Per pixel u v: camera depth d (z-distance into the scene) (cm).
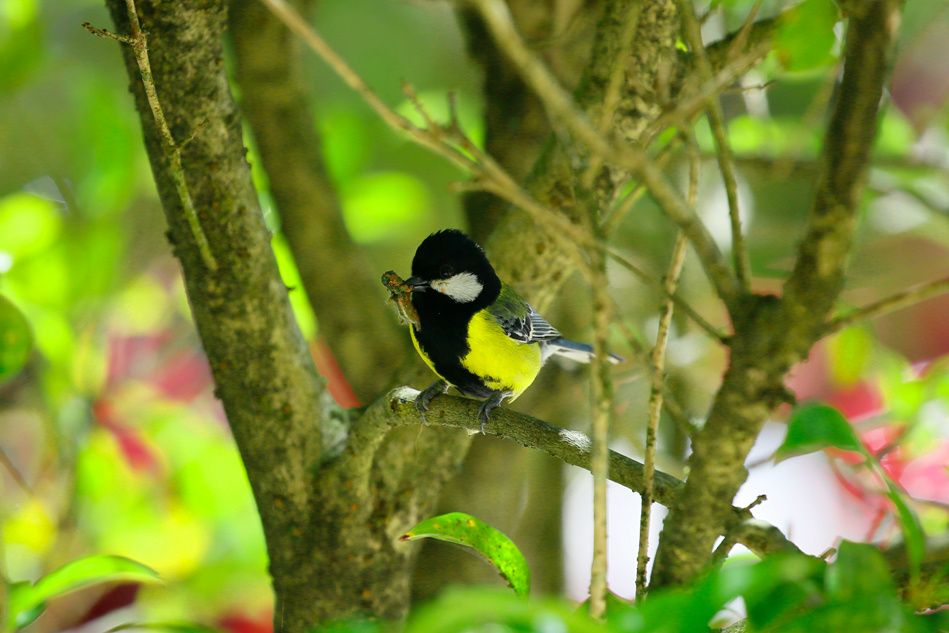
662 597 407
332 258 1041
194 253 754
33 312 1101
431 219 1387
